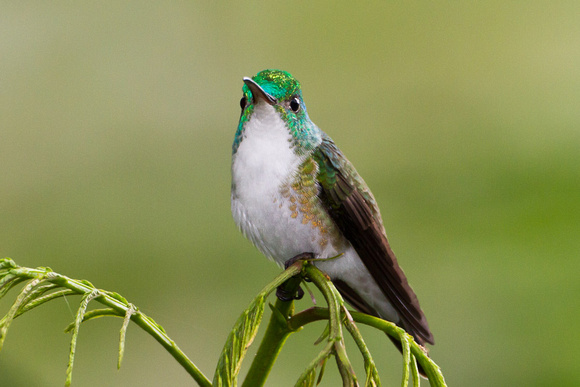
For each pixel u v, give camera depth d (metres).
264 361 2.05
